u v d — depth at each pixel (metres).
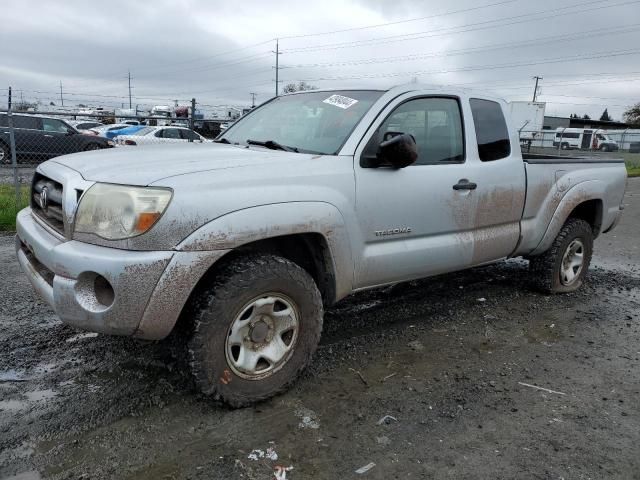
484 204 4.15
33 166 12.09
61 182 3.00
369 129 3.51
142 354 3.66
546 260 5.11
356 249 3.38
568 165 5.01
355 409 3.07
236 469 2.51
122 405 3.02
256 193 2.88
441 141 3.97
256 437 2.77
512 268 6.29
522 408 3.16
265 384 3.06
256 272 2.90
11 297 4.71
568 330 4.45
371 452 2.68
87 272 2.65
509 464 2.63
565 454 2.73
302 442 2.74
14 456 2.55
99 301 2.71
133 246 2.61
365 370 3.57
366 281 3.54
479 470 2.57
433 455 2.67
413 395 3.26
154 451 2.63
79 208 2.75
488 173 4.17
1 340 3.83
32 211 3.54
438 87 4.03
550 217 4.84
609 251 7.73
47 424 2.82
